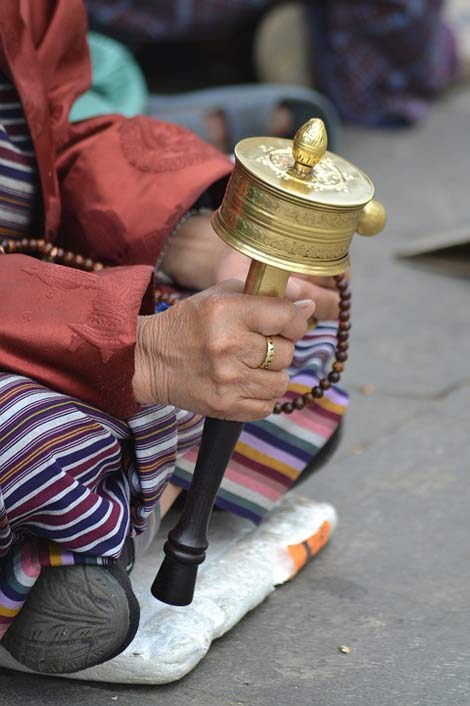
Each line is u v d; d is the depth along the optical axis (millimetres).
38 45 3746
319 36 11148
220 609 3488
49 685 3252
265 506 3852
